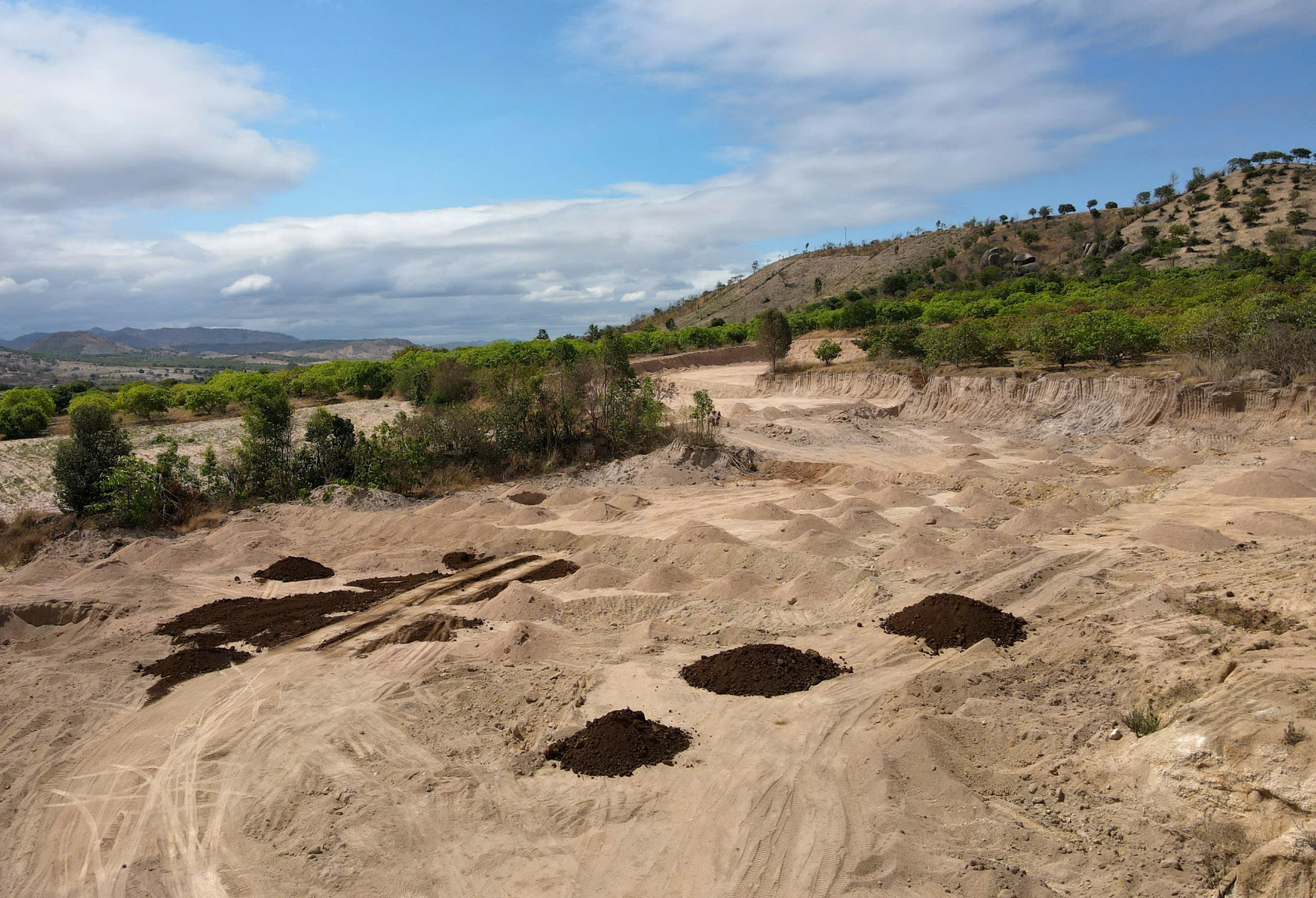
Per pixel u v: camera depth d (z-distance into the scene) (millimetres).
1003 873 5230
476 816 6402
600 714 7961
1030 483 17547
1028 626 9320
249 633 10961
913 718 7023
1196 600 9047
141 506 17734
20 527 17625
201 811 6770
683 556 13477
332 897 5559
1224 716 5871
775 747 7102
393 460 20953
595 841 5977
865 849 5629
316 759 7453
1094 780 6020
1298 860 4559
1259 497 14266
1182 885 4945
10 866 6223
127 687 9414
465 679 9117
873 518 15062
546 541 15188
